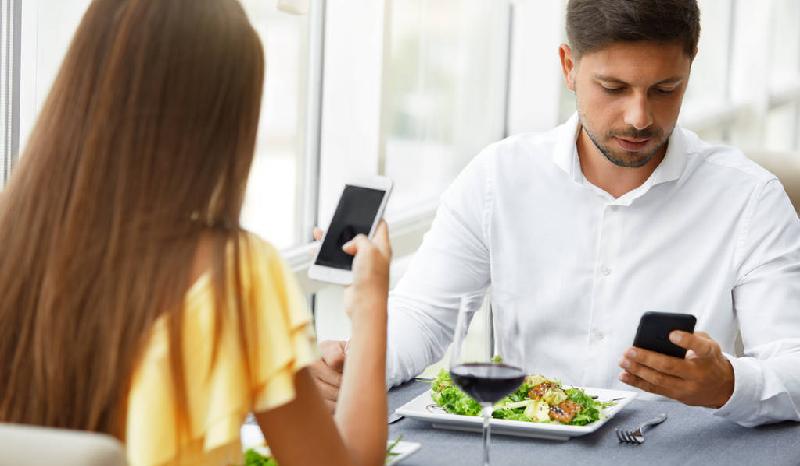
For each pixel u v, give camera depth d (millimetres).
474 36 3932
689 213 2213
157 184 1116
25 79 2084
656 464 1560
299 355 1172
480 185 2305
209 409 1113
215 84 1133
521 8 4090
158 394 1099
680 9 1919
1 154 2066
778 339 2088
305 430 1200
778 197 2205
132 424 1104
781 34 6551
